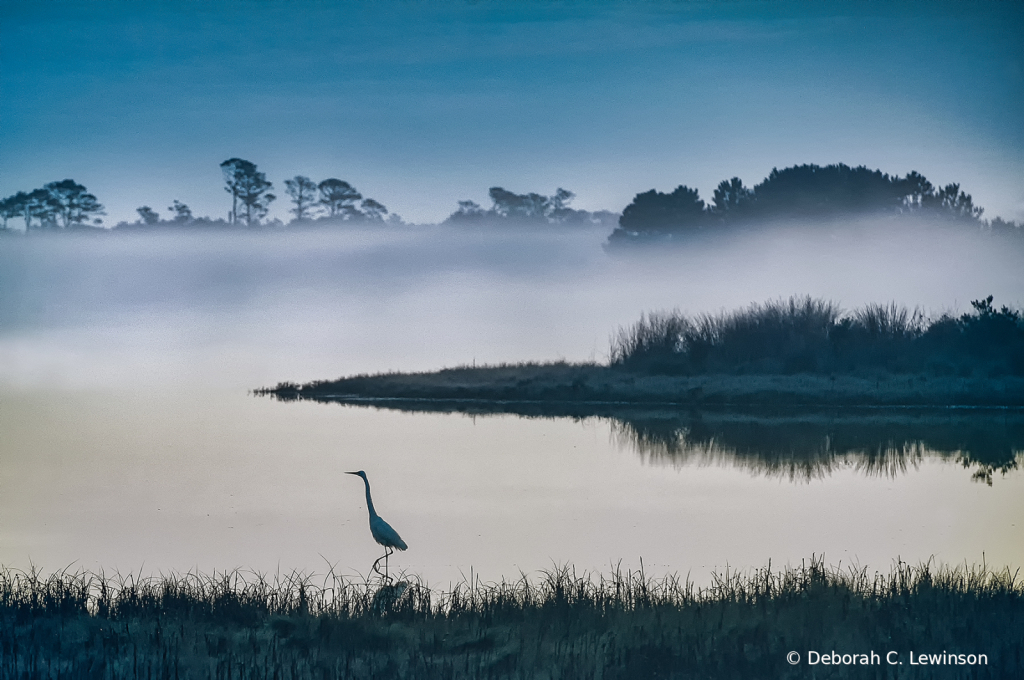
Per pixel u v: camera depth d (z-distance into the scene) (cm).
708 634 1116
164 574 1529
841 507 2017
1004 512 1959
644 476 2358
